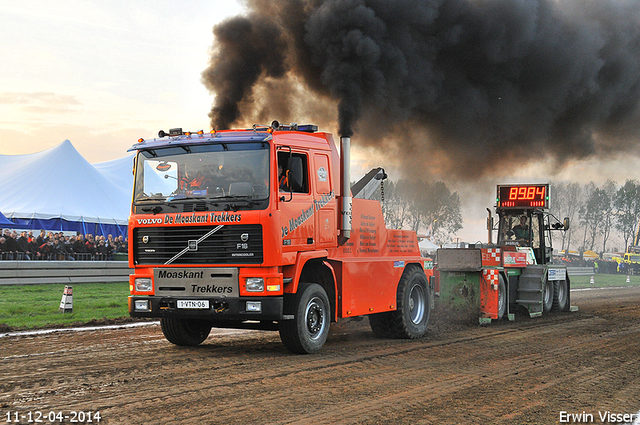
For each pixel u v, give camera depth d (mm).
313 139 9047
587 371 7926
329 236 9141
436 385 6820
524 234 17562
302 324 8438
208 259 8273
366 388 6562
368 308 9836
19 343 9289
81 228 27312
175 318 9109
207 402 5812
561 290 17062
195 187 8461
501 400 6227
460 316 14117
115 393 6102
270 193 8078
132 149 8883
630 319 14891
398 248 11117
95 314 13023
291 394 6195
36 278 18406
